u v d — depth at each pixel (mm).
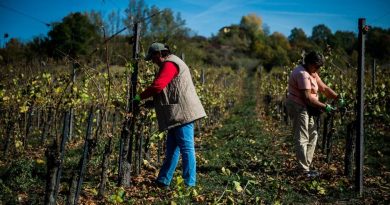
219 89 15422
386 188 5285
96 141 4234
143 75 5812
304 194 4996
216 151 7777
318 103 5527
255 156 7215
